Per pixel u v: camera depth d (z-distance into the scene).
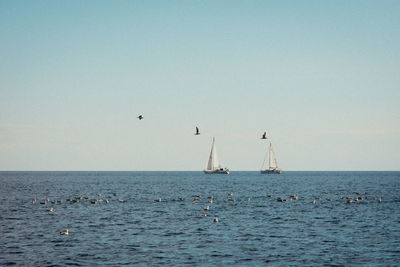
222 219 75.00
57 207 93.38
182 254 48.75
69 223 69.69
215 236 58.91
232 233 61.19
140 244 53.69
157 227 66.12
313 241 55.66
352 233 61.09
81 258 46.88
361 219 74.75
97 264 44.62
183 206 96.94
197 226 67.12
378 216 78.56
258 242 55.09
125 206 96.19
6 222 70.56
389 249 51.03
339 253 49.22
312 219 75.00
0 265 44.09
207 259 46.66
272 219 75.06
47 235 59.19
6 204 100.00
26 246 52.34
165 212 84.94
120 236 58.72
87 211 86.00
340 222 71.31
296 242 55.09
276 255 48.38
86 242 54.72
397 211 86.12
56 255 48.09
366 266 44.06
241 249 51.19
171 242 54.94
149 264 44.66
